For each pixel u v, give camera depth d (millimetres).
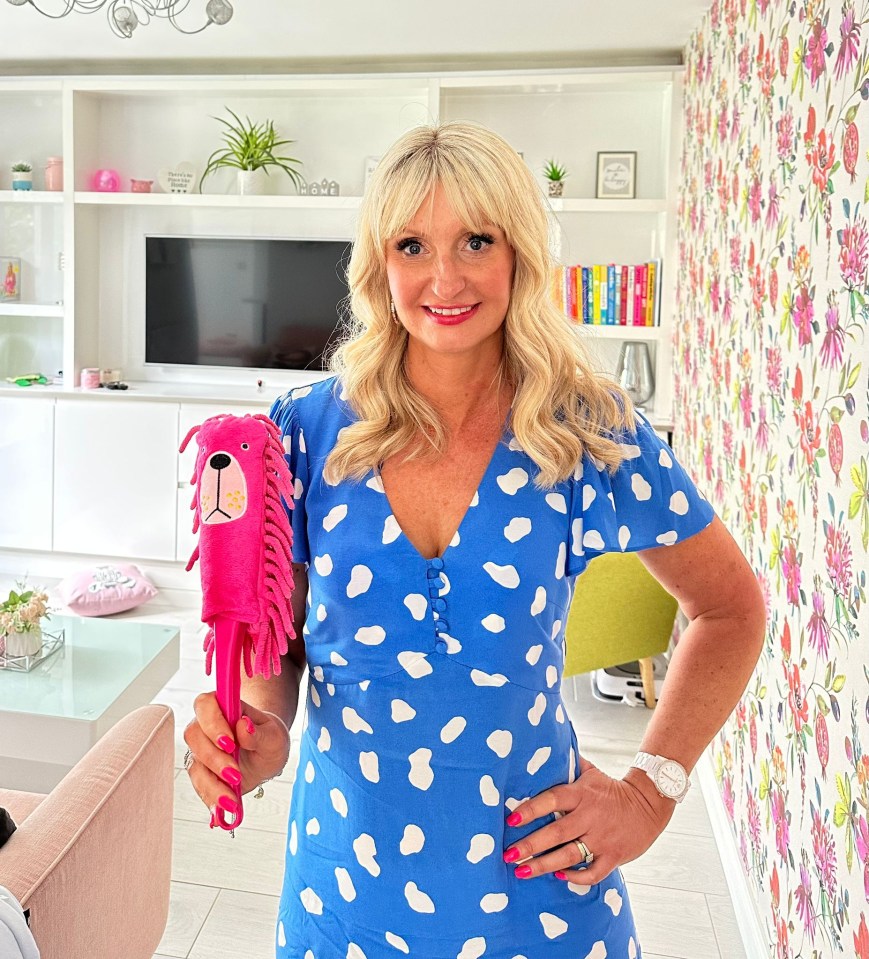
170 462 4480
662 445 1026
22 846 1363
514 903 986
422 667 951
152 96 4648
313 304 4668
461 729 956
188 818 2588
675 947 2135
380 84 4227
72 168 4504
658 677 3625
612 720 3266
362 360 1012
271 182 4684
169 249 4750
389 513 969
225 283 4727
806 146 1832
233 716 930
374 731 974
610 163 4312
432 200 905
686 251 3811
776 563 2025
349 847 1007
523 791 990
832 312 1607
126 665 2777
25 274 4906
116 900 1555
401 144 938
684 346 3787
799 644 1809
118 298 4879
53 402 4535
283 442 1031
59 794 1497
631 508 997
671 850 2547
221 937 2104
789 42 2018
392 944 1000
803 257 1836
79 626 3092
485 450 990
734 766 2457
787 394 1952
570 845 977
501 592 943
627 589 3098
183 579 4547
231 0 3516
